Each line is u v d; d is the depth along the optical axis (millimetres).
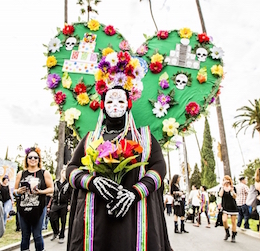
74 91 3045
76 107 3023
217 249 5570
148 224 2100
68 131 14984
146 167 2326
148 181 2131
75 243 2088
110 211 1949
